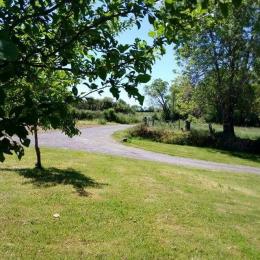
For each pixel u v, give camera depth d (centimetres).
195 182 1802
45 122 303
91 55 384
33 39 357
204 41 3997
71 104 353
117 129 5344
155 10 364
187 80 4328
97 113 7900
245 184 2000
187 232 990
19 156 274
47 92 394
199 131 4206
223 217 1185
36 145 1700
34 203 1095
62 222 958
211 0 317
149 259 800
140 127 4303
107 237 892
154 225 1009
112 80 343
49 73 399
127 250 829
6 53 178
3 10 327
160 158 2738
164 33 387
